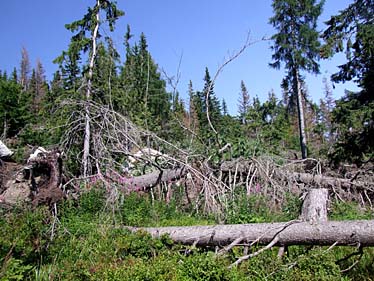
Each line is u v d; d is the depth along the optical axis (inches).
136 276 177.2
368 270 215.0
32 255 217.6
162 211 360.2
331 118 525.7
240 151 406.3
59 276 198.5
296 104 1025.5
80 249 239.5
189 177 388.5
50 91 543.5
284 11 941.2
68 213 311.3
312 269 195.5
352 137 495.5
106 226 276.7
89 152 429.7
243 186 373.7
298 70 942.4
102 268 198.7
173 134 564.7
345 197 419.5
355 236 203.8
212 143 435.8
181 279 175.5
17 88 799.7
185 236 244.8
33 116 767.1
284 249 228.1
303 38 917.2
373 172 446.3
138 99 601.6
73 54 490.0
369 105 478.6
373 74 495.5
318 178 415.5
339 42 496.7
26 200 310.8
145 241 240.2
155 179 410.3
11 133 761.0
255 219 298.4
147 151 441.7
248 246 226.1
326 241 213.2
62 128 435.2
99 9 506.9
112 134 426.9
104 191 346.9
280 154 501.0
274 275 192.5
